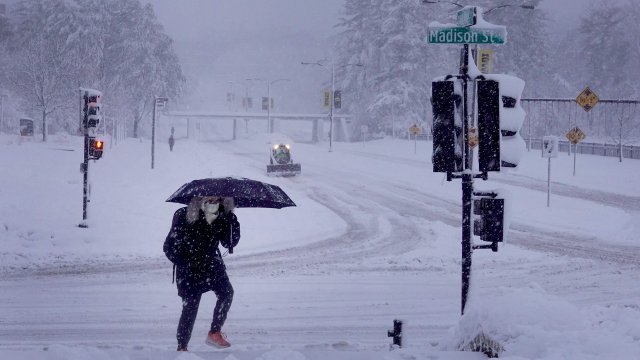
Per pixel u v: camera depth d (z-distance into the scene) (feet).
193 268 31.35
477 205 36.29
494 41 36.60
